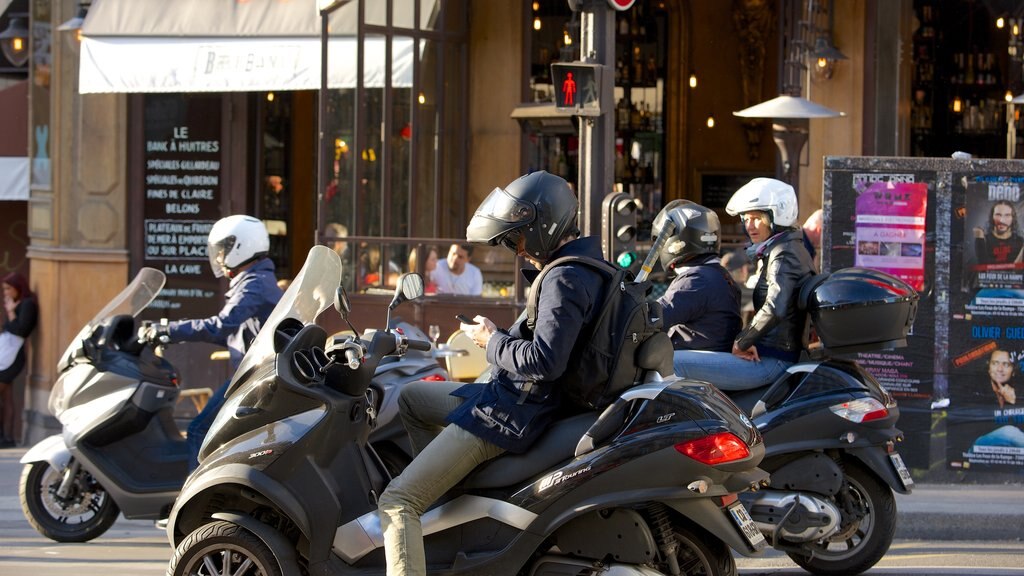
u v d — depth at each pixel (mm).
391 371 12562
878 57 21891
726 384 11180
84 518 15102
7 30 23859
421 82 22984
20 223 25125
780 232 11555
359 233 21969
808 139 21578
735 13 28844
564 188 8773
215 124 22547
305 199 24734
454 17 23797
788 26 21719
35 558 12641
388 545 8625
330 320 21469
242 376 9695
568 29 23312
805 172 22438
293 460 9055
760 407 11039
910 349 14648
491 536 8805
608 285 8555
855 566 11289
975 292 14508
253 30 21656
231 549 9102
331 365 9328
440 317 21047
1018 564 12266
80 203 22359
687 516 8383
